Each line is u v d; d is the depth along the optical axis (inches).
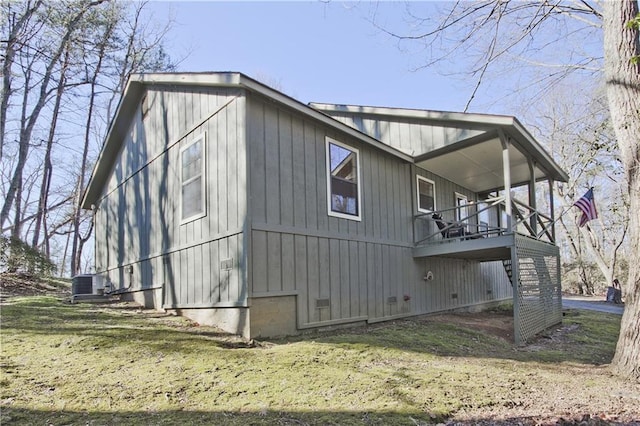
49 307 294.2
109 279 434.0
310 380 154.7
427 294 379.6
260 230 226.4
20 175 614.2
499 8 250.4
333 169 288.2
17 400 126.2
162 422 116.1
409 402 138.0
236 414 123.5
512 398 148.7
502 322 367.2
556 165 413.7
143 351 182.2
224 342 203.8
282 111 252.5
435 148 345.7
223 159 245.3
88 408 123.7
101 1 597.3
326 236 272.2
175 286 289.9
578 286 1128.2
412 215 375.6
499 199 320.5
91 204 513.7
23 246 502.9
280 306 231.9
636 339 187.3
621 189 784.3
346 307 279.9
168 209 309.6
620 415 134.7
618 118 204.7
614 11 207.3
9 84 584.1
